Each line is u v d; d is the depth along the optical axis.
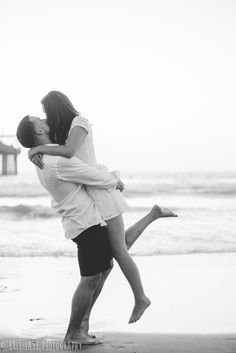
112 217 3.23
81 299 3.24
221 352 3.15
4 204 20.11
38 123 3.29
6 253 8.12
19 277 5.98
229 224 12.02
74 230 3.21
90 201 3.21
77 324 3.29
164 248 8.55
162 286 5.40
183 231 10.66
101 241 3.22
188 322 3.98
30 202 21.02
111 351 3.16
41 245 9.02
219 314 4.25
